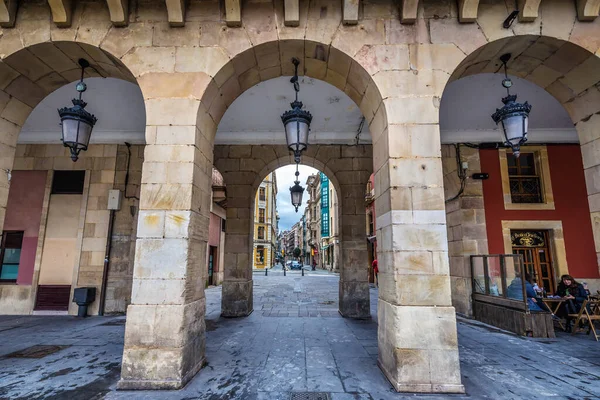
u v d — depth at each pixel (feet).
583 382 11.71
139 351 11.09
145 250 11.68
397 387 10.77
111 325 21.47
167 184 12.10
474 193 25.59
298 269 129.80
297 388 11.05
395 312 11.28
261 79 15.17
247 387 11.12
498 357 14.70
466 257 24.97
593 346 16.65
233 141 26.37
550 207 25.41
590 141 14.02
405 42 12.84
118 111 22.45
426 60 12.72
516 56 13.62
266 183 145.18
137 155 27.63
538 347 16.40
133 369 11.00
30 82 14.46
